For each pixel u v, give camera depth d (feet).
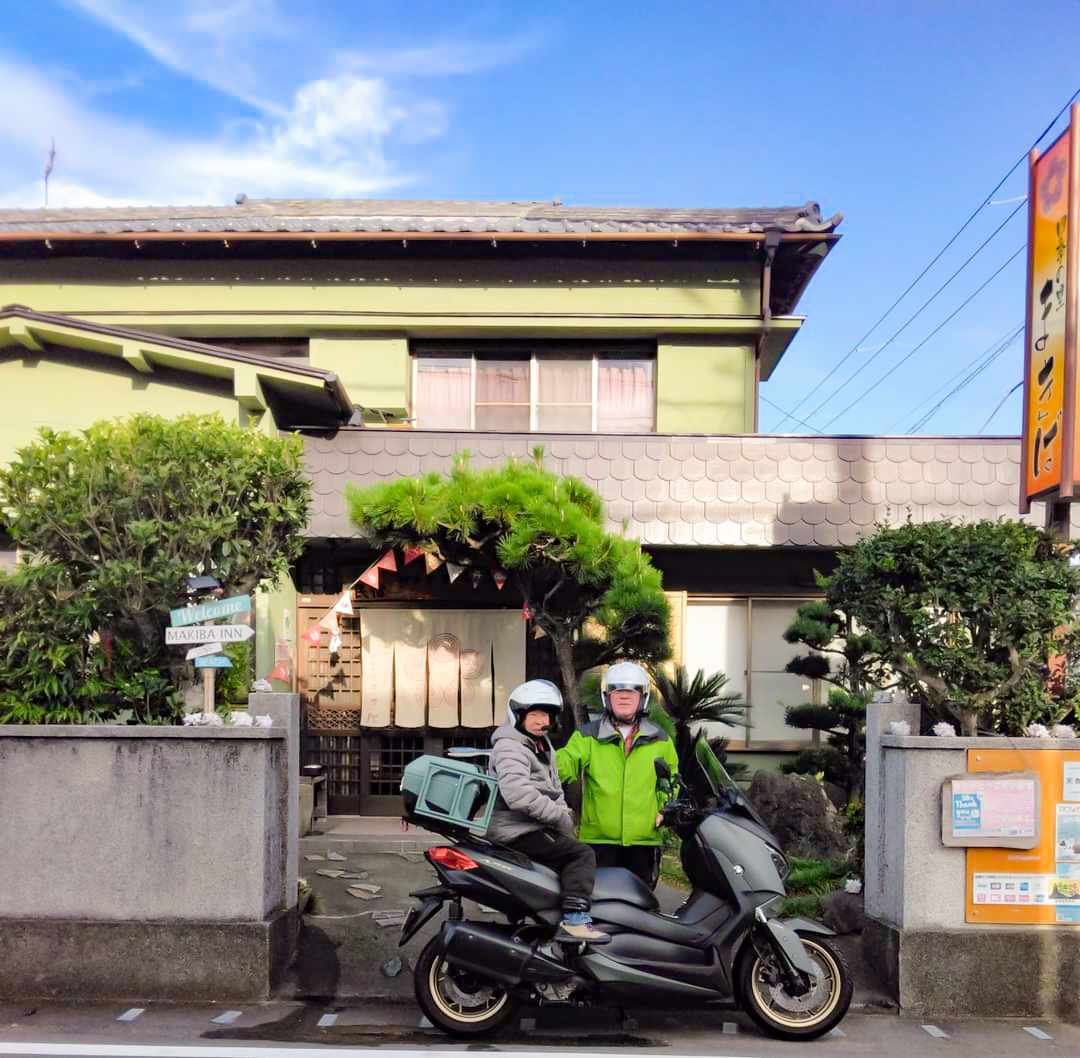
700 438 30.58
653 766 16.75
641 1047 14.55
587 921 14.62
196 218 38.65
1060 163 18.24
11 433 29.48
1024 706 17.46
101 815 16.63
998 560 17.16
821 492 30.32
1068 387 17.57
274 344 38.86
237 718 17.65
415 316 37.63
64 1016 15.46
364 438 30.25
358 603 31.19
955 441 30.55
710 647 32.50
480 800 15.89
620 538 24.47
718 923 15.30
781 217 38.81
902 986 16.16
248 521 18.95
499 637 30.76
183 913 16.47
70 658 17.81
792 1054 14.29
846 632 26.63
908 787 16.57
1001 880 16.34
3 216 41.91
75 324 28.53
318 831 27.96
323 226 37.76
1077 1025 15.83
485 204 47.80
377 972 17.63
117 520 17.92
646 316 37.42
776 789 25.40
